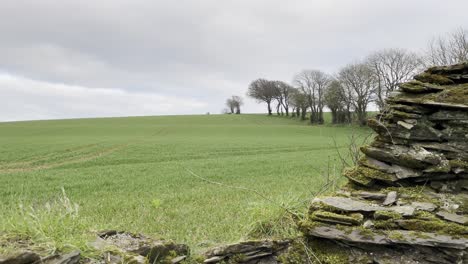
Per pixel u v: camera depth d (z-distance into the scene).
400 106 5.64
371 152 5.82
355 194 5.54
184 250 4.98
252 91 140.88
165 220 9.65
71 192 15.70
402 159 5.44
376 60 69.75
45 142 49.84
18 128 85.50
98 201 13.19
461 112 5.14
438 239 4.39
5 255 3.45
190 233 8.02
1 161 31.16
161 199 13.06
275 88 135.25
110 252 4.08
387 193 5.38
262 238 5.38
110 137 61.59
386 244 4.57
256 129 84.12
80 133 72.94
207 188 15.66
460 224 4.54
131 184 17.62
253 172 21.72
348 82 76.44
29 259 3.54
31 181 19.03
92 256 3.98
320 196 5.57
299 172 21.16
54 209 4.82
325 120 109.12
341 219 4.88
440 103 5.23
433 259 4.42
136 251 4.41
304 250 4.98
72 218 4.70
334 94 84.38
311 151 38.00
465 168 4.96
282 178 18.67
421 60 57.44
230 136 66.50
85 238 4.24
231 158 30.97
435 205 4.93
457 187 5.11
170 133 73.81
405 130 5.53
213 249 5.05
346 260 4.71
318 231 4.88
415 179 5.39
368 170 5.76
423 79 5.90
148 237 4.92
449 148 5.16
